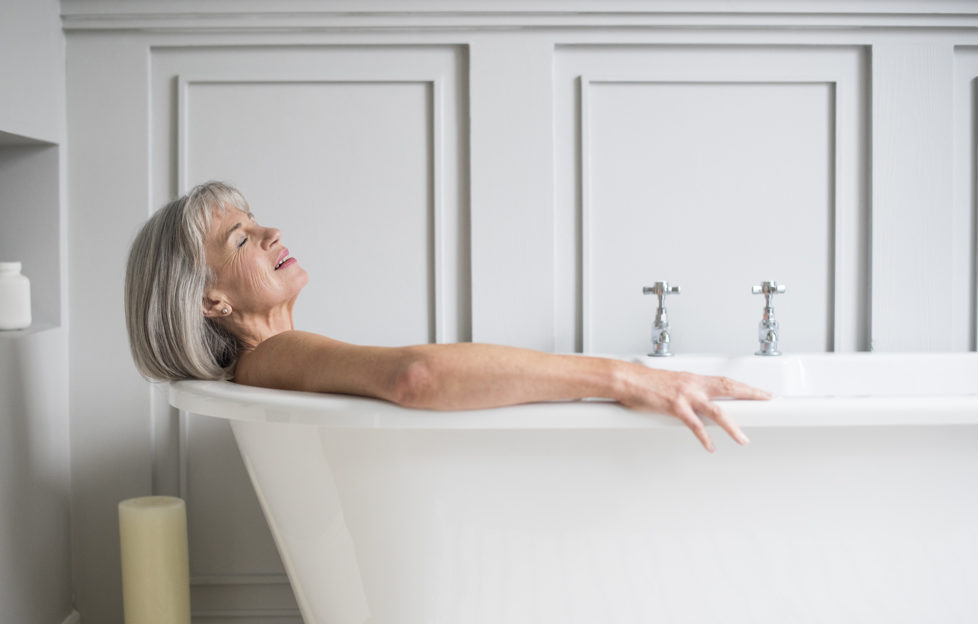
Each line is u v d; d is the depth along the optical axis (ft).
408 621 3.45
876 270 5.62
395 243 5.57
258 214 5.54
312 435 3.33
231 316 3.77
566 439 3.23
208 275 3.66
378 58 5.50
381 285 5.58
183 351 3.59
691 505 3.31
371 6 5.35
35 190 5.35
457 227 5.58
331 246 5.56
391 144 5.55
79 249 5.44
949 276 5.63
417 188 5.57
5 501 4.49
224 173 5.51
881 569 3.40
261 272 3.69
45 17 5.14
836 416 3.07
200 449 5.57
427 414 3.02
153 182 5.51
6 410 4.51
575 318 5.65
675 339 5.67
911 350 5.64
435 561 3.37
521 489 3.28
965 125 5.66
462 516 3.31
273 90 5.50
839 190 5.63
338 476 3.34
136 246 3.69
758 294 5.60
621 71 5.55
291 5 5.34
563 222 5.60
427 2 5.36
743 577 3.40
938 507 3.34
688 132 5.61
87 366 5.47
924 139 5.58
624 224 5.62
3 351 4.47
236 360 3.87
